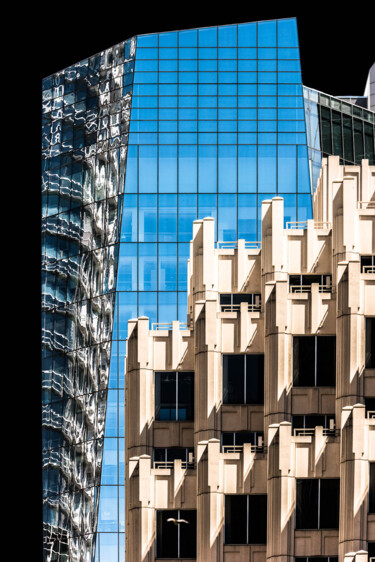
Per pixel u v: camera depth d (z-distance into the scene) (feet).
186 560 315.58
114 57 544.21
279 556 308.19
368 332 317.42
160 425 326.85
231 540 313.12
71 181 545.03
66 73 557.74
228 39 538.88
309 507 310.65
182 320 515.09
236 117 531.50
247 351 323.37
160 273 518.37
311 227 329.93
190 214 522.47
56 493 521.24
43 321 540.11
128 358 330.13
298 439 311.88
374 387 315.78
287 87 535.19
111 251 523.70
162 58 537.65
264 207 331.57
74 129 549.13
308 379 319.88
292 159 526.98
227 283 333.01
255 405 322.75
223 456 314.76
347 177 327.47
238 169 526.16
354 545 305.32
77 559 509.35
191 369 327.47
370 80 600.80
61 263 540.52
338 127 541.75
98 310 523.29
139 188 525.75
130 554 315.58
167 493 316.81
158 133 529.86
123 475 508.53
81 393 522.47
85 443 516.73
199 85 534.37
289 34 540.11
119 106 537.24
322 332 319.88
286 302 320.70
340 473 309.22
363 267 326.65
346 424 308.60
